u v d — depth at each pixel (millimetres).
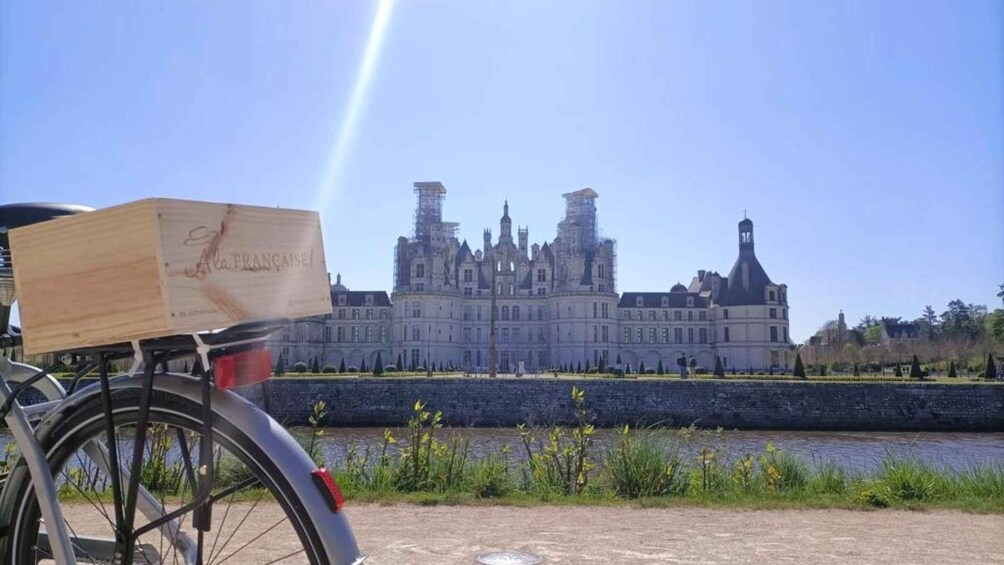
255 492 7715
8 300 3359
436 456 10656
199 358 2898
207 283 2709
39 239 2797
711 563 5777
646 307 128500
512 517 7785
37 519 3191
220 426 2887
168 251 2582
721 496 9367
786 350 122938
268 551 5770
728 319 124000
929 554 6137
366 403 51375
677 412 52531
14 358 3734
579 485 10109
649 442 10945
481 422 51656
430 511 8141
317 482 2838
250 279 2895
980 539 6758
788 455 11984
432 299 123812
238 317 2812
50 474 3072
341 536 2799
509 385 52406
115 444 3002
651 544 6480
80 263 2723
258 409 2965
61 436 3121
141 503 3811
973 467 11305
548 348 127875
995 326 88812
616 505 8609
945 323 127500
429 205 135000
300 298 3148
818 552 6195
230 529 6539
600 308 124000
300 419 50625
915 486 9562
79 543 3826
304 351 121562
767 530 7156
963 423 50625
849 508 8469
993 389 50906
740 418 52375
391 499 8781
